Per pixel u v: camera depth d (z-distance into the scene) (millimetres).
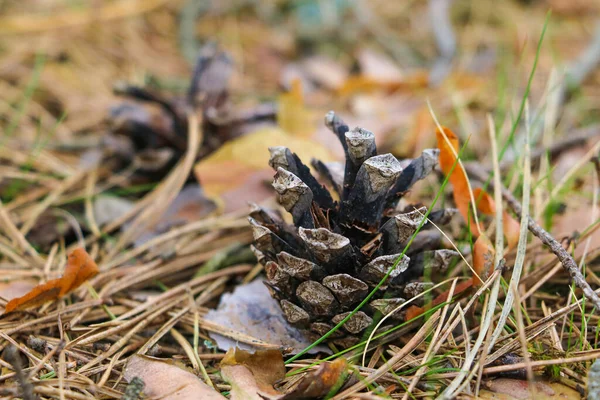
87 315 237
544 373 210
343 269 216
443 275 241
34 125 330
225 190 272
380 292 219
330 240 207
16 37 401
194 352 224
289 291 221
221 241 265
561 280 241
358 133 210
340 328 221
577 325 226
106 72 390
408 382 209
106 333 225
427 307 222
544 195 270
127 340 225
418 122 308
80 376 211
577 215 260
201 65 297
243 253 260
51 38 406
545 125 298
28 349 223
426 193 278
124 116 289
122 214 279
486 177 271
